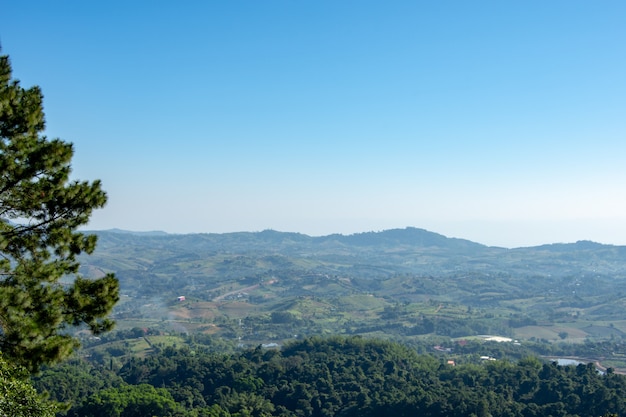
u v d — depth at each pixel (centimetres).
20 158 2536
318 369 13625
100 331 2734
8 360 2448
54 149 2581
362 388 12644
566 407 10481
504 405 10881
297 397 12431
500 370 13338
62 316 2555
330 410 11944
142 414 10962
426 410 10975
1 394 2442
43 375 13112
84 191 2688
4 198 2580
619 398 10100
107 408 10769
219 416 11225
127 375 15575
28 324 2372
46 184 2577
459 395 11069
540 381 11850
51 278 2636
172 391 12575
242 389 12912
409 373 13850
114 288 2742
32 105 2638
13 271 2616
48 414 2664
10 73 2628
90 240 2805
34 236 2683
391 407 11406
